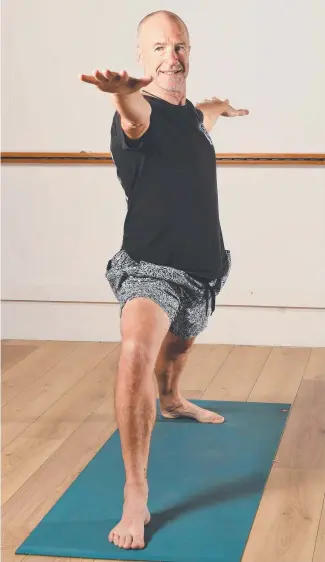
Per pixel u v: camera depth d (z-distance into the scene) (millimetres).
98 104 4762
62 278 4961
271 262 4793
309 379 4270
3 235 4957
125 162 2834
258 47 4602
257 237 4777
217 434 3508
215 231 3023
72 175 4848
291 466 3176
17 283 4996
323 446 3373
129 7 4660
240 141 4691
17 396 4023
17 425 3645
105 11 4680
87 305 4977
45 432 3559
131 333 2699
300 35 4562
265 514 2777
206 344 4922
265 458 3252
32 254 4961
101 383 4215
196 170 2912
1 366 4512
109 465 3188
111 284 3004
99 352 4773
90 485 3010
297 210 4719
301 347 4852
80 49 4727
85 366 4504
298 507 2826
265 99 4637
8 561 2514
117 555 2514
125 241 2947
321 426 3602
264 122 4656
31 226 4934
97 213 4875
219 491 2947
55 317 5012
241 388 4137
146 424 2650
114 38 4695
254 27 4590
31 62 4770
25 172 4879
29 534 2666
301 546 2559
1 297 5016
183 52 2949
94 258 4922
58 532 2664
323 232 4719
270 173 4703
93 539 2615
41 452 3340
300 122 4629
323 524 2701
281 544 2572
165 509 2809
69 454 3314
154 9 4645
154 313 2766
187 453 3301
